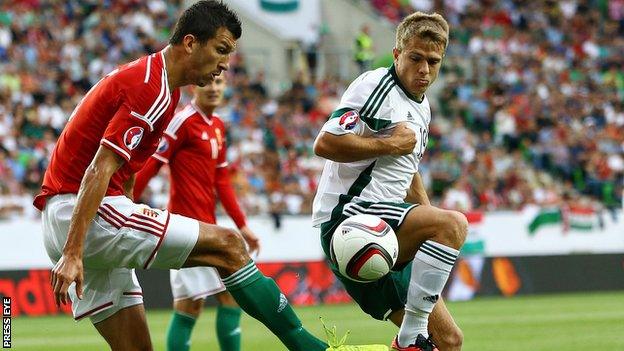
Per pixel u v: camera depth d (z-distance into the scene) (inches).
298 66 3730.3
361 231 888.9
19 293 2223.2
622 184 3420.3
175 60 856.9
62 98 2977.4
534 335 1601.9
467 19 4077.3
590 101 3799.2
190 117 1232.8
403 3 4178.2
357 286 956.0
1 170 2571.4
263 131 3100.4
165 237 853.8
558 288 2746.1
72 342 1608.0
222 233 872.3
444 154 3216.0
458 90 3639.3
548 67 3927.2
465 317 1991.9
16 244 2337.6
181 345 1218.6
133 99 834.2
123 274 908.0
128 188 898.1
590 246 2901.1
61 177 864.9
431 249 896.9
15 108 2829.7
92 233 847.1
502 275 2694.4
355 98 917.2
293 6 3841.0
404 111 933.2
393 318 973.2
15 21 3159.5
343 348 868.6
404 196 960.9
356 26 3932.1
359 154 900.6
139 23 3427.7
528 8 4165.8
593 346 1424.7
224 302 1215.6
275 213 2591.0
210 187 1254.9
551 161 3430.1
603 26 4205.2
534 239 2842.0
